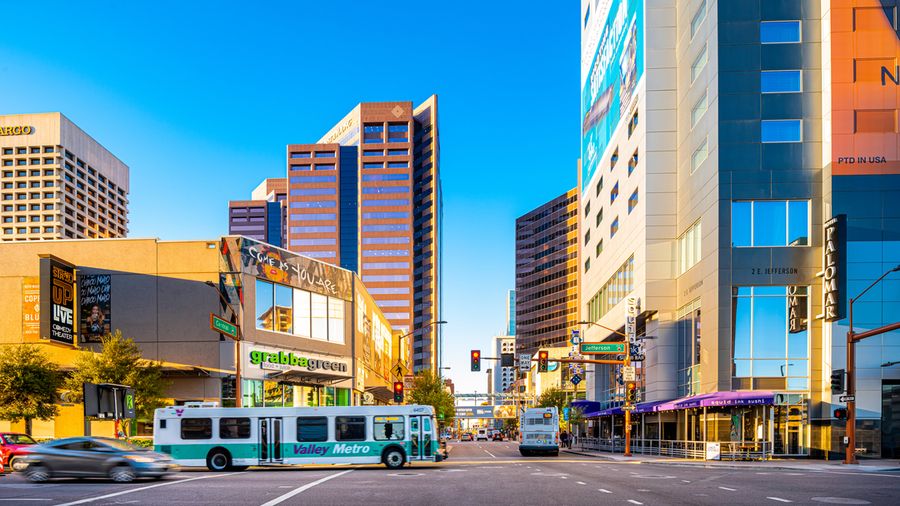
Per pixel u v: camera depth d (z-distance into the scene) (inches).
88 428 1622.8
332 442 1190.3
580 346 1697.8
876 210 1576.0
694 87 1895.9
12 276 1726.1
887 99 1600.6
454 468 1215.6
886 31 1614.2
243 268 1747.0
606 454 1902.1
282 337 1861.5
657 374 2025.1
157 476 916.0
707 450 1489.9
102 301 1717.5
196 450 1173.7
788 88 1675.7
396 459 1197.1
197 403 1250.0
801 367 1599.4
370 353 2598.4
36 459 901.8
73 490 774.5
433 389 3661.4
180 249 1738.4
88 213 7573.8
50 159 7081.7
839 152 1596.9
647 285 2046.0
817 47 1675.7
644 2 2132.1
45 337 1571.1
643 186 2095.2
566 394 4534.9
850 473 1095.6
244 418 1183.6
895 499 674.8
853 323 1552.7
